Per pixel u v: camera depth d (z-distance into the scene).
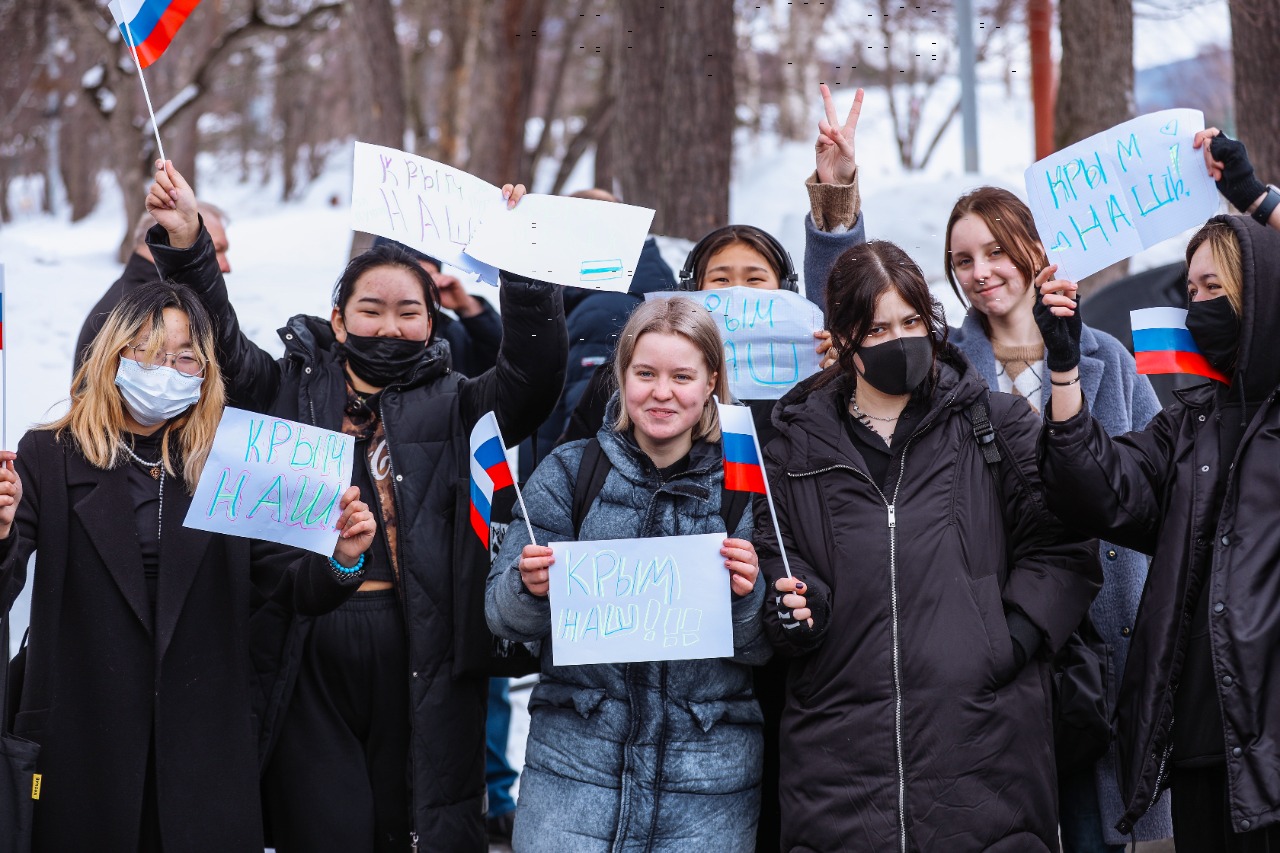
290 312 13.64
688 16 10.31
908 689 2.97
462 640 3.45
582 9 20.14
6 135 28.95
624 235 3.47
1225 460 3.03
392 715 3.47
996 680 2.99
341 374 3.64
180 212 3.36
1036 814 2.99
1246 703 2.81
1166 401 5.20
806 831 3.01
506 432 3.63
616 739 3.13
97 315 4.34
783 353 3.74
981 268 3.75
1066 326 3.04
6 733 3.14
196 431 3.29
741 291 3.76
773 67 28.28
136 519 3.26
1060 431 3.03
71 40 23.38
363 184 3.33
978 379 3.23
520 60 16.33
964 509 3.10
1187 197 3.12
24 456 3.24
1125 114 9.81
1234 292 3.01
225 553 3.32
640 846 3.06
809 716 3.06
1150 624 3.04
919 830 2.91
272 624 3.40
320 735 3.41
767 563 3.16
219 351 3.47
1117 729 3.11
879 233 11.64
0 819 2.98
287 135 39.78
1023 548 3.20
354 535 3.21
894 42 25.97
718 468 3.25
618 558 3.06
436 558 3.49
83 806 3.13
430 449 3.57
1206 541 3.00
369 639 3.46
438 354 3.68
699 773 3.11
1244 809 2.78
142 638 3.20
